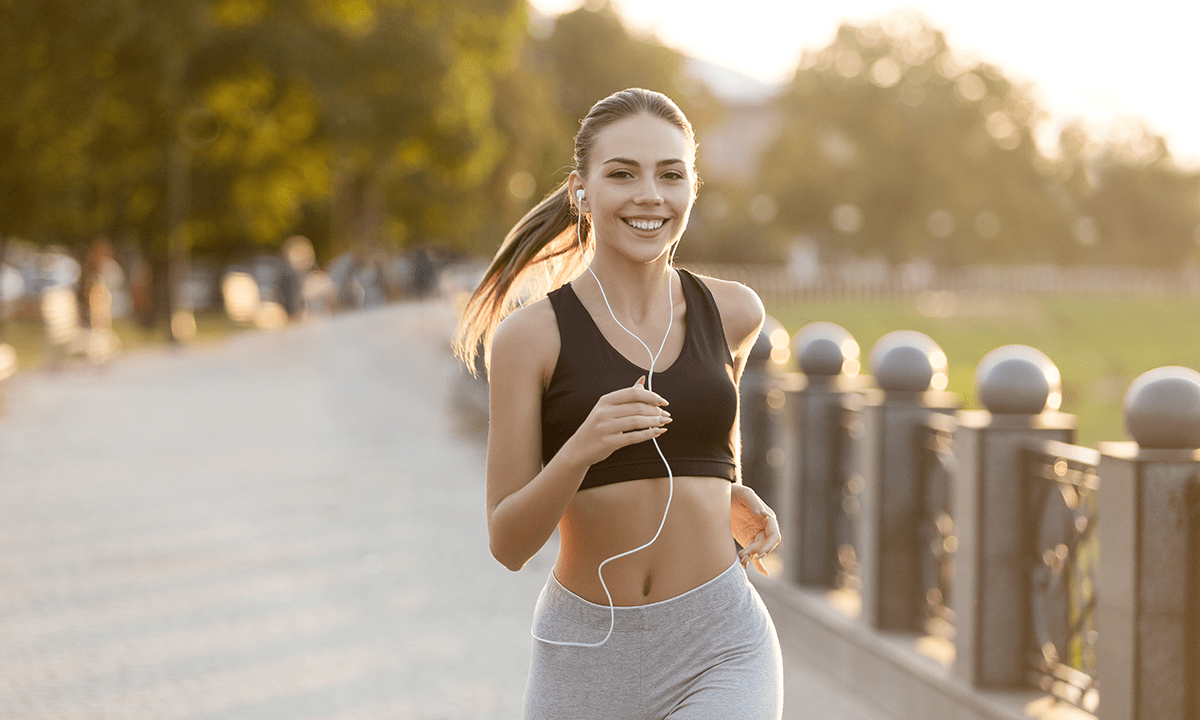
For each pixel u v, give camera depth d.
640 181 2.88
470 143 43.06
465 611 7.55
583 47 85.69
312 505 10.84
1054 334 66.38
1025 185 95.50
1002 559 5.16
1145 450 4.26
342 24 38.09
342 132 37.00
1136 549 4.16
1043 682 5.07
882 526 6.07
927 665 5.56
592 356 2.88
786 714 5.85
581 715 2.95
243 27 34.62
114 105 30.06
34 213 28.39
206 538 9.55
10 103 24.58
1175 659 4.16
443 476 12.28
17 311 40.84
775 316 68.44
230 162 40.03
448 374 20.11
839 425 6.95
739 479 3.28
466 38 45.00
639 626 2.92
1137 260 124.44
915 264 103.56
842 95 94.88
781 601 7.12
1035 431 5.15
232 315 46.94
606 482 2.88
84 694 6.01
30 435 15.11
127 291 51.44
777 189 96.81
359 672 6.38
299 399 18.84
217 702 5.90
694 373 2.92
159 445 14.32
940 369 6.20
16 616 7.41
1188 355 52.94
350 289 48.28
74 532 9.77
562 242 3.44
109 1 25.27
